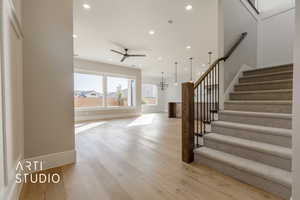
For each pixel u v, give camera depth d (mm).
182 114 2359
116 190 1610
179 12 3258
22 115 1843
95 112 7234
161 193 1566
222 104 2932
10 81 1347
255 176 1653
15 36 1550
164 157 2521
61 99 2178
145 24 3764
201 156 2234
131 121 6672
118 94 8172
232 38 3225
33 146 1968
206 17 3459
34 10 1953
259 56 4344
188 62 7352
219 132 2482
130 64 7840
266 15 4285
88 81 7066
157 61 7238
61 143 2186
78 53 5996
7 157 1193
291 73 2707
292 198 1141
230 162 1853
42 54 2014
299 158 1100
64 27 2191
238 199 1465
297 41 1102
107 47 5312
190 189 1633
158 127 5223
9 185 1253
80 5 3000
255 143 1939
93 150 2846
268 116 2074
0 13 1101
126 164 2244
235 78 3291
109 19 3521
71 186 1676
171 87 11805
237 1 3393
